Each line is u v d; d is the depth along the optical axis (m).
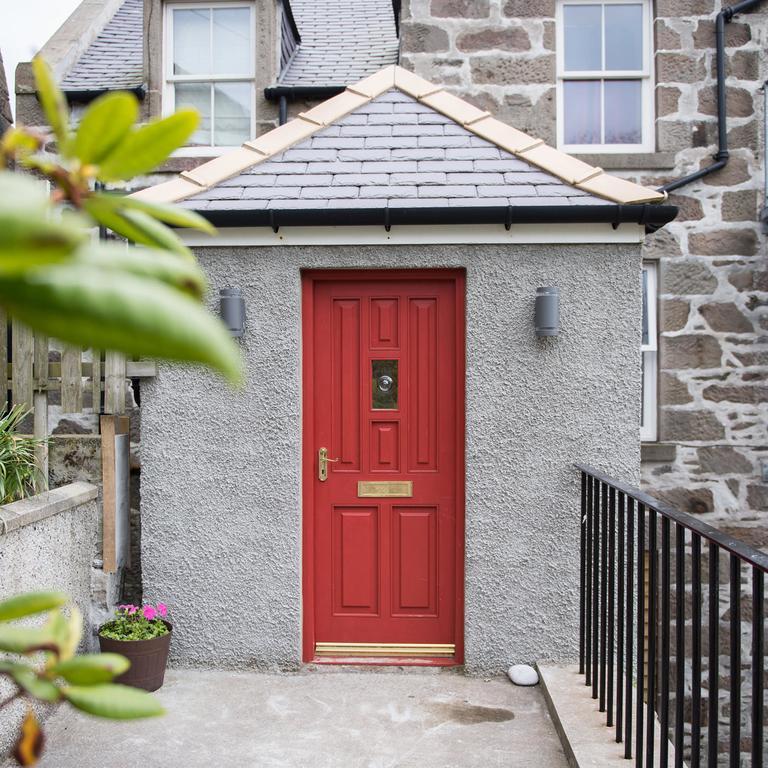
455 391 4.58
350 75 7.15
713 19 6.50
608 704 3.52
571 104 6.80
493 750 3.55
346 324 4.61
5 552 3.52
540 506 4.42
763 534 6.34
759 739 2.02
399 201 4.31
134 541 6.19
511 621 4.43
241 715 3.91
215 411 4.50
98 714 0.73
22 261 0.41
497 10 6.57
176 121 0.65
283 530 4.48
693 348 6.41
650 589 2.91
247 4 6.98
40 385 4.75
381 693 4.18
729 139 6.46
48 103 0.65
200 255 4.49
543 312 4.29
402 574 4.62
